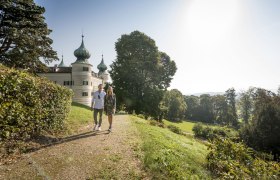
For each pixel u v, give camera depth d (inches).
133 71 1720.0
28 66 1096.8
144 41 1777.8
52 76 2405.3
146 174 224.2
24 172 206.5
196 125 2090.3
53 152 268.8
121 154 277.3
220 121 4234.7
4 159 230.4
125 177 213.0
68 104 473.7
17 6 1077.8
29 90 299.6
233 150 364.8
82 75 2351.1
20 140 281.1
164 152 306.2
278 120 1029.2
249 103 2593.5
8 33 1000.9
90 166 232.4
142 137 387.2
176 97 3782.0
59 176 205.0
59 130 397.7
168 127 981.8
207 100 4411.9
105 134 394.0
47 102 355.3
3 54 1035.9
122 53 1785.2
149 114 1667.1
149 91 1732.3
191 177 242.1
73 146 299.7
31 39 1115.3
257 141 1023.6
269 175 313.7
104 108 450.3
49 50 1207.6
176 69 1948.8
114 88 1721.2
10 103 257.4
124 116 873.5
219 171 314.2
